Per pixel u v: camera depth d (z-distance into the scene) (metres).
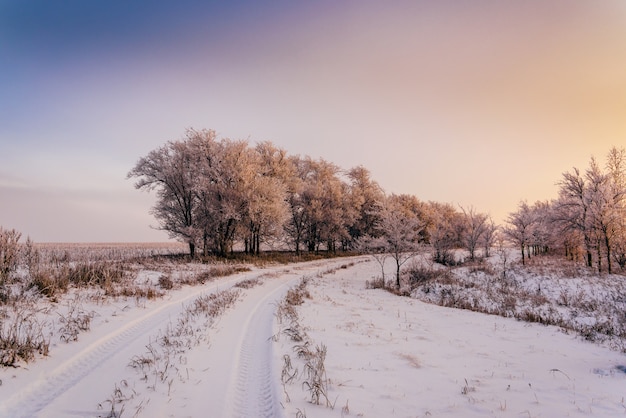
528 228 34.12
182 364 6.44
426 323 12.34
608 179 29.69
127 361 6.52
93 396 5.09
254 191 34.97
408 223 26.64
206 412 4.77
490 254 48.72
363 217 56.81
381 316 13.01
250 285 18.30
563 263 32.28
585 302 17.95
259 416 4.72
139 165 34.38
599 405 5.38
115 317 9.48
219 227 34.38
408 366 7.18
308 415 4.63
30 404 4.79
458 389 5.98
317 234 50.78
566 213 30.89
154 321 9.60
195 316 10.30
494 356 8.43
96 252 33.56
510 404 5.36
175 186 34.88
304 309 12.69
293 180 46.44
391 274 32.12
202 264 27.22
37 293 9.98
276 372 6.17
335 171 55.28
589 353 9.15
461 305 17.50
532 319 14.00
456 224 50.19
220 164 34.50
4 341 6.05
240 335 8.65
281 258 40.03
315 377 5.93
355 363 7.10
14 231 11.36
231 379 5.92
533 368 7.50
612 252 27.78
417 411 4.99
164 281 15.43
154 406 4.86
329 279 26.06
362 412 4.84
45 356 6.34
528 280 24.33
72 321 8.37
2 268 10.71
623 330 12.13
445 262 37.28
